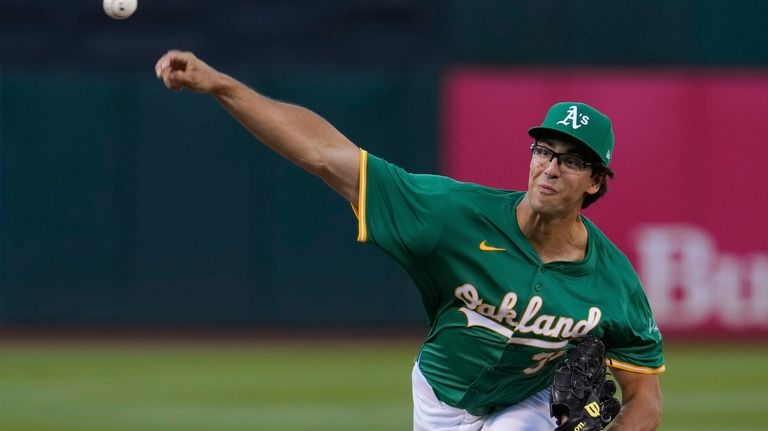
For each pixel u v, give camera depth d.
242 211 52.94
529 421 18.36
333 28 53.44
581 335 17.38
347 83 53.28
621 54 54.12
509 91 53.62
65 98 52.41
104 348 49.81
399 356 48.16
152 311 52.84
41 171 52.41
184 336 52.72
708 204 53.75
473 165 53.47
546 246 17.17
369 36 53.56
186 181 52.72
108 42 52.62
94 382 41.69
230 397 38.75
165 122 52.62
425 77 53.44
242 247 52.97
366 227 17.02
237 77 52.91
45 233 52.53
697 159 53.78
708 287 53.56
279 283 53.16
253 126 16.53
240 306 53.06
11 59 52.44
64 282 52.69
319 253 53.22
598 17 54.03
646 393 18.08
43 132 52.41
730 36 54.16
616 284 17.42
